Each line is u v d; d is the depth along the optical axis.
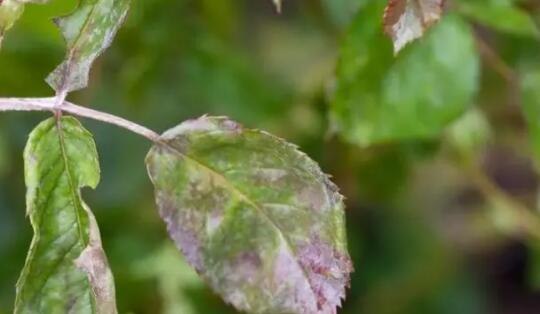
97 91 0.56
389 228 0.72
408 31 0.35
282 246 0.34
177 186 0.35
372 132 0.44
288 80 0.66
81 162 0.35
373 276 0.71
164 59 0.52
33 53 0.51
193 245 0.34
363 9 0.43
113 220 0.57
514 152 0.77
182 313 0.53
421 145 0.54
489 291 0.84
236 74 0.53
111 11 0.35
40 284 0.35
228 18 0.53
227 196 0.35
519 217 0.58
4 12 0.36
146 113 0.57
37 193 0.35
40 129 0.35
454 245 0.78
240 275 0.34
